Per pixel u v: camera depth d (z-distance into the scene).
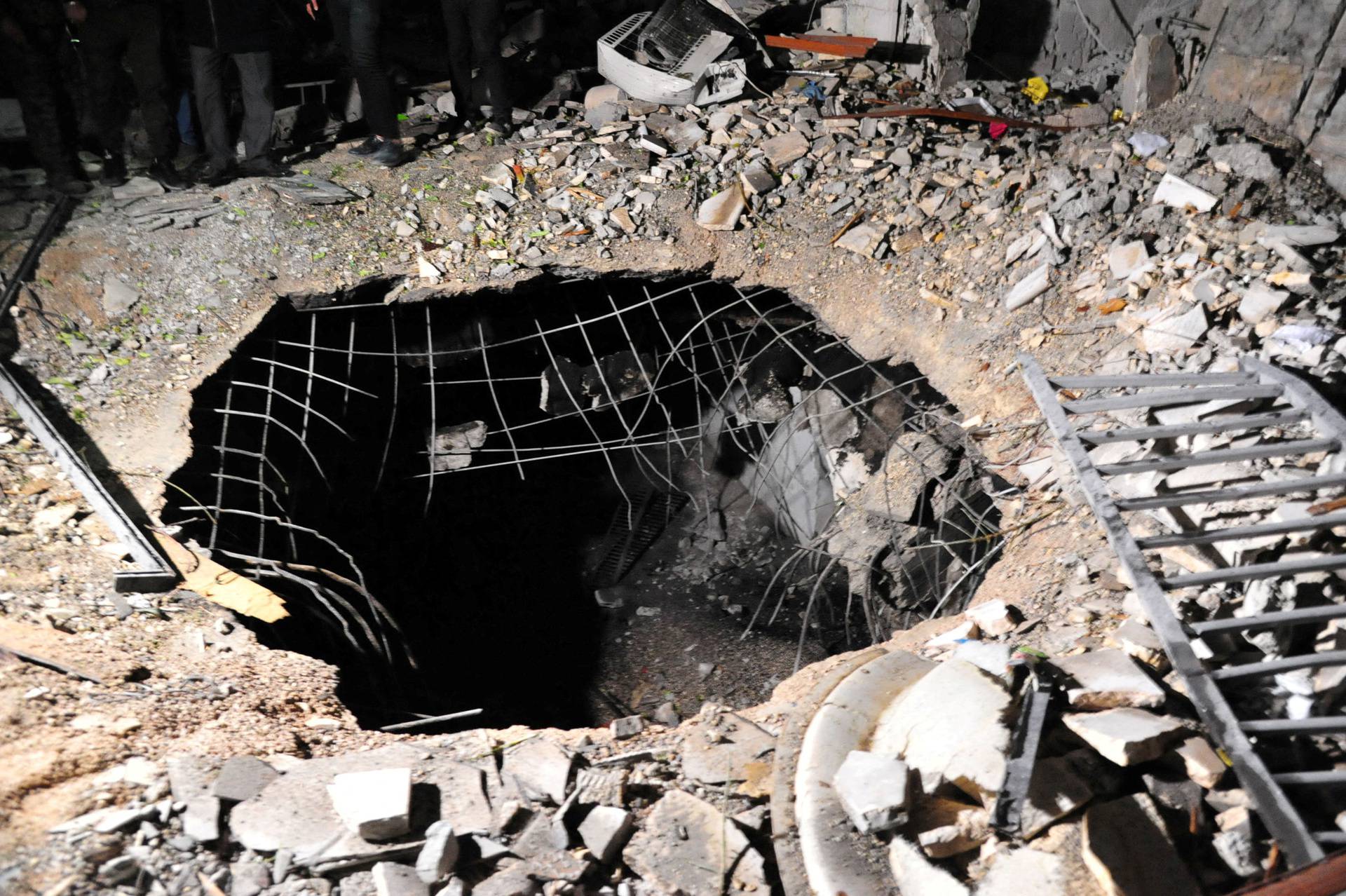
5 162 7.05
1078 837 3.00
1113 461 4.86
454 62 7.68
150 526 5.13
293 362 6.93
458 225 7.17
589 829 3.37
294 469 6.96
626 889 3.24
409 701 7.00
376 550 7.82
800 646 6.15
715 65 7.92
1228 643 3.77
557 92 8.31
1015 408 5.78
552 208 7.29
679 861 3.29
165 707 3.94
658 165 7.51
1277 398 4.60
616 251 7.06
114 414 5.75
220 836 3.30
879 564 6.89
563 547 8.58
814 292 6.93
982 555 6.05
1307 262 5.55
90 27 6.36
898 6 8.29
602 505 8.97
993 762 3.18
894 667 3.79
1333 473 4.04
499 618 7.95
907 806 3.10
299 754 3.83
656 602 8.07
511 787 3.56
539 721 7.08
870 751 3.42
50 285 6.23
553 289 7.51
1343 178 6.37
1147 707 3.43
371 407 7.69
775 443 8.42
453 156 7.64
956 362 6.26
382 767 3.62
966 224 6.86
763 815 3.45
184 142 7.42
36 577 4.57
